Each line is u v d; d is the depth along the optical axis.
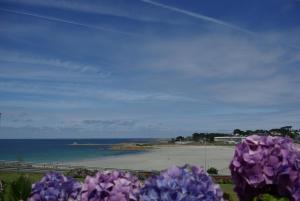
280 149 5.20
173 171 4.65
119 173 5.41
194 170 4.83
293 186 5.04
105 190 5.21
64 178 5.63
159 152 198.50
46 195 5.42
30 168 62.97
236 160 5.33
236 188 5.39
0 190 6.56
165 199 4.36
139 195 4.69
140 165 110.38
